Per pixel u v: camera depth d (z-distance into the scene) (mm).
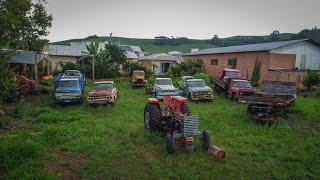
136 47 65875
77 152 10211
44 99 21812
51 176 7742
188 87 22703
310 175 8539
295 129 13789
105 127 13484
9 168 8500
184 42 111938
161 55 47500
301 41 31344
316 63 32250
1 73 8297
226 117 15945
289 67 31250
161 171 8570
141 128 13406
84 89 25922
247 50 33062
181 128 10617
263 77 31172
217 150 9695
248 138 12008
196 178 8062
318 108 18406
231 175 8445
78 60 43906
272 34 100625
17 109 16125
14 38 8453
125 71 41594
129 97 23453
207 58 41656
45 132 12023
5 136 11758
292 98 16750
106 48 42906
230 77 24969
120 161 9422
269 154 10305
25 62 25359
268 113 15258
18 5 8266
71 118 15312
